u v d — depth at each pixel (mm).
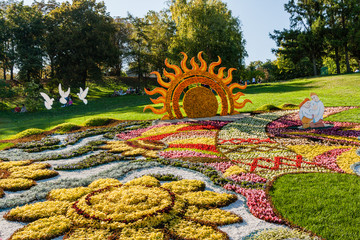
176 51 37812
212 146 10461
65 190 6820
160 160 9078
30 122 20859
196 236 4738
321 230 4789
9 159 10195
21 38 39844
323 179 6953
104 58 43219
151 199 5984
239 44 38500
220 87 17234
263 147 10102
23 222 5551
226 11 39594
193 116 16953
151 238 4668
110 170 8328
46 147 11906
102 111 24562
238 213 5668
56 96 35625
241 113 17938
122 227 5027
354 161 8219
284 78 58188
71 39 40219
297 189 6398
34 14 40719
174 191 6547
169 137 12453
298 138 11102
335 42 37719
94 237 4711
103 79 50469
